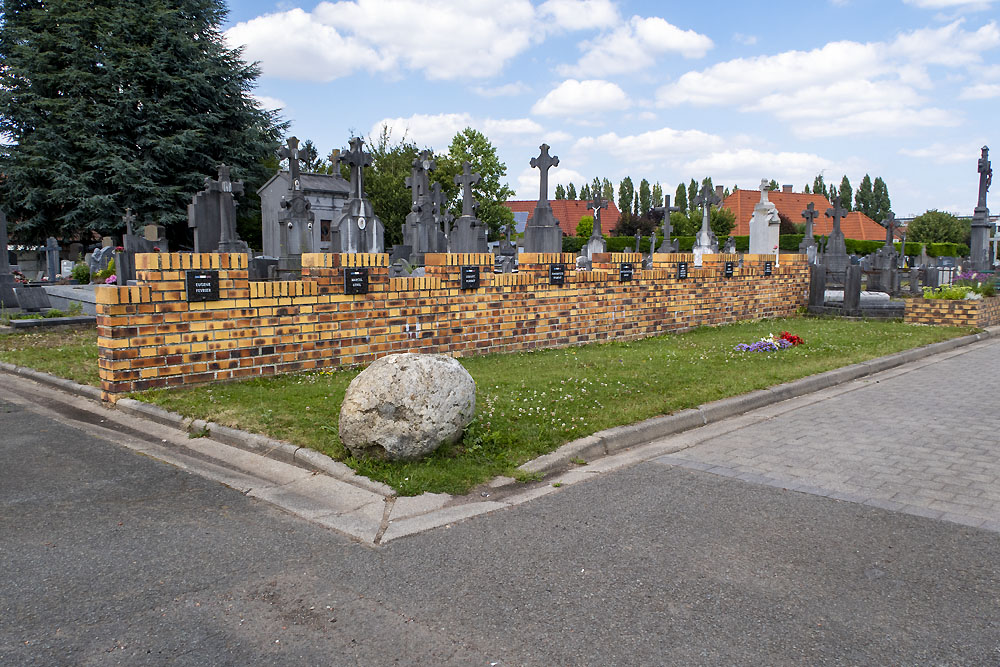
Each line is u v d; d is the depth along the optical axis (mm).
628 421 6266
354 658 2773
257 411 6148
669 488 4871
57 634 2898
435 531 4070
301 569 3553
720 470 5293
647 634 2971
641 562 3676
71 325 12523
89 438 5742
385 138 50375
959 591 3373
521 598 3277
